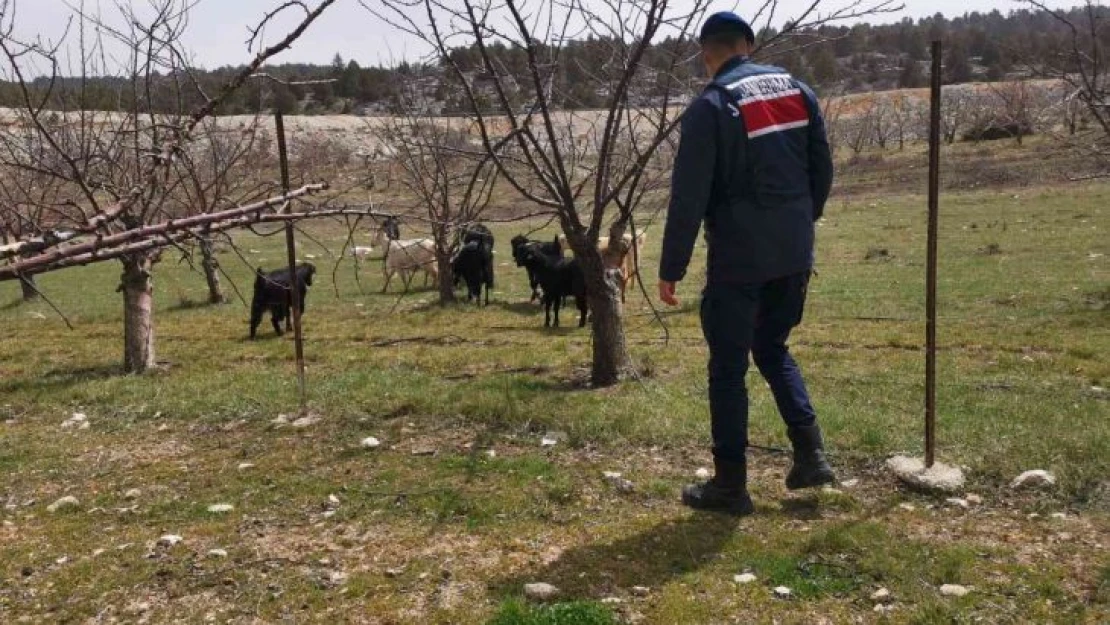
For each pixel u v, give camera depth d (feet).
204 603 13.79
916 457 18.25
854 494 17.03
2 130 19.77
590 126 32.01
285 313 41.93
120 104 24.95
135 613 13.57
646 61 27.99
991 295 44.06
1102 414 20.77
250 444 22.58
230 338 41.32
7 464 21.95
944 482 16.76
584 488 17.95
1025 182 111.96
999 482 17.08
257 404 26.14
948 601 12.60
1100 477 16.78
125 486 19.80
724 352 14.88
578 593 13.42
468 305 50.31
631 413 22.26
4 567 15.43
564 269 41.11
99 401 28.17
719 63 14.76
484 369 30.35
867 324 37.40
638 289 54.13
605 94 30.73
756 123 13.80
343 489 18.65
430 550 15.33
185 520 17.44
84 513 18.17
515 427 22.47
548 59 27.48
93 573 14.99
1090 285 44.52
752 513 16.07
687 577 13.73
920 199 109.19
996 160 128.16
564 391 25.54
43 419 26.76
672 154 28.73
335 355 34.37
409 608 13.28
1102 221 73.05
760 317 15.31
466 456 20.39
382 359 32.96
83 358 36.99
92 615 13.57
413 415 24.11
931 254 16.98
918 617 12.23
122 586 14.48
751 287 14.40
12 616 13.64
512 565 14.51
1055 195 97.60
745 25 14.62
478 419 23.29
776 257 14.07
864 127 174.91
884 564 13.74
